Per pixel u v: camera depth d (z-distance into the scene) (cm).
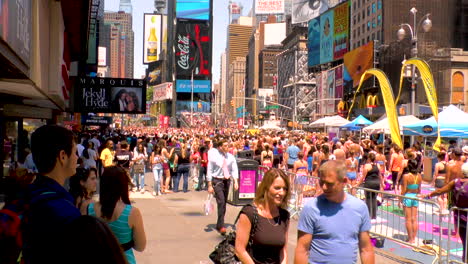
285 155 1850
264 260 407
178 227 986
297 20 14862
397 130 1605
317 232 387
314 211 391
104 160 1324
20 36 532
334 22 9888
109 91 2134
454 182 782
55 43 1062
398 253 833
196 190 1620
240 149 2212
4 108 1222
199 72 19062
